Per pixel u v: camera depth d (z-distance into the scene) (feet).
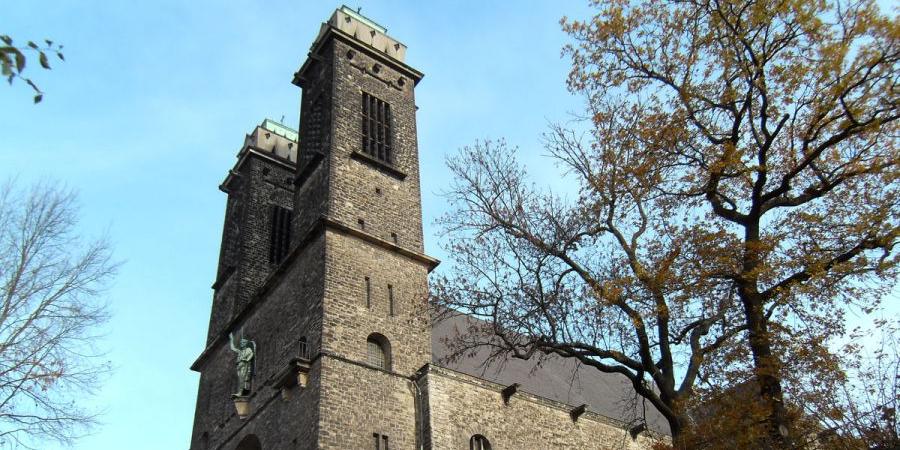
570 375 167.32
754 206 80.33
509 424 127.44
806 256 76.74
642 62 86.89
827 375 75.10
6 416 90.02
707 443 72.59
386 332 127.34
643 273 79.30
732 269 79.25
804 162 77.00
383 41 174.09
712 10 82.64
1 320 94.58
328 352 118.11
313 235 134.92
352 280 129.49
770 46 79.66
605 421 143.23
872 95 75.72
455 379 125.08
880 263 74.23
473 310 90.58
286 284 139.64
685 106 83.92
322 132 152.76
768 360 73.41
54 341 95.14
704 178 84.17
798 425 75.82
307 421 113.39
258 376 136.46
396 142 157.48
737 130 81.66
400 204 147.64
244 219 171.01
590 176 88.28
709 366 78.28
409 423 119.03
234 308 159.02
